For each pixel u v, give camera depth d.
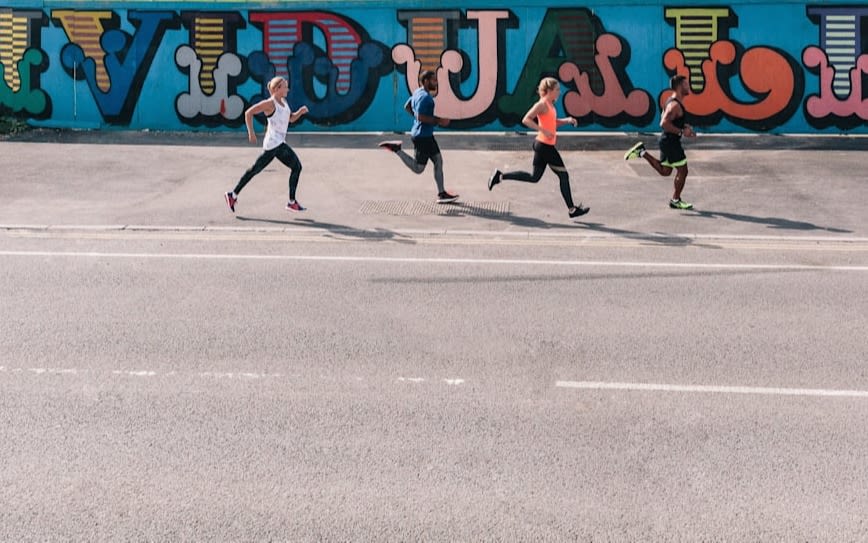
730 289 10.09
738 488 5.84
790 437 6.53
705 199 14.58
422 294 9.87
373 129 20.94
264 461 6.18
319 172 16.67
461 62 20.58
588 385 7.46
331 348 8.27
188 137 20.33
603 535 5.33
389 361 7.96
